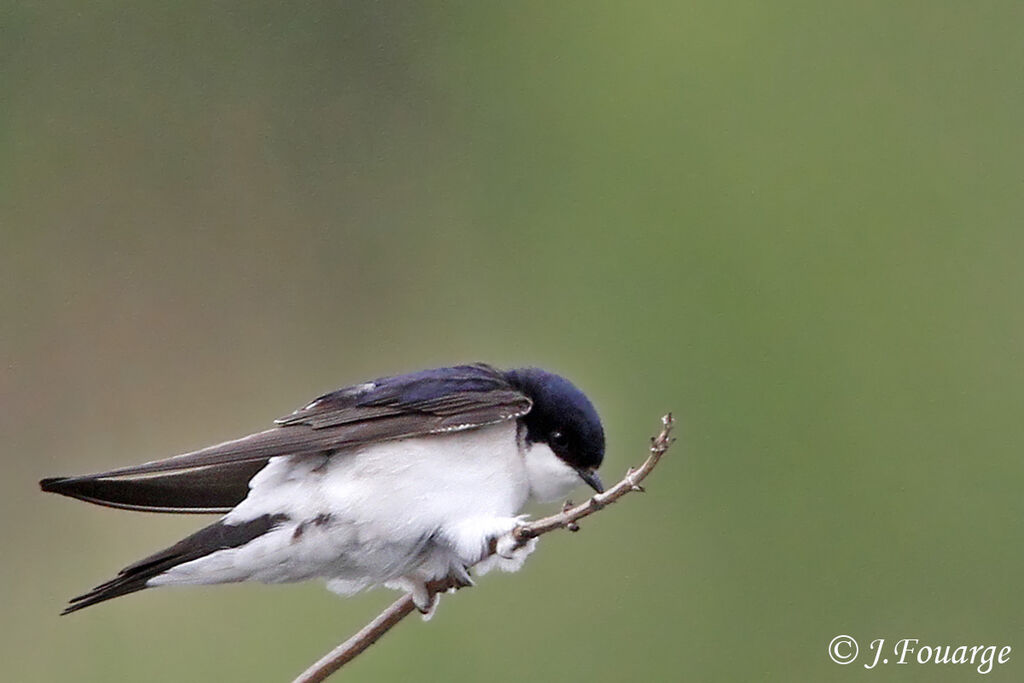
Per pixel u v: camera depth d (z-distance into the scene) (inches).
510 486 287.7
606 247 551.5
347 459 278.1
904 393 503.2
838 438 494.9
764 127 555.2
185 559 271.0
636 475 262.4
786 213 540.1
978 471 492.7
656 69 565.6
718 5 562.3
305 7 583.8
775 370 510.0
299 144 580.4
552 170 568.7
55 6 568.7
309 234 569.6
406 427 279.4
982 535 481.4
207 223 563.8
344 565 279.0
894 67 557.9
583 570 437.4
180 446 528.4
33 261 551.2
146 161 569.6
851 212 540.7
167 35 576.1
